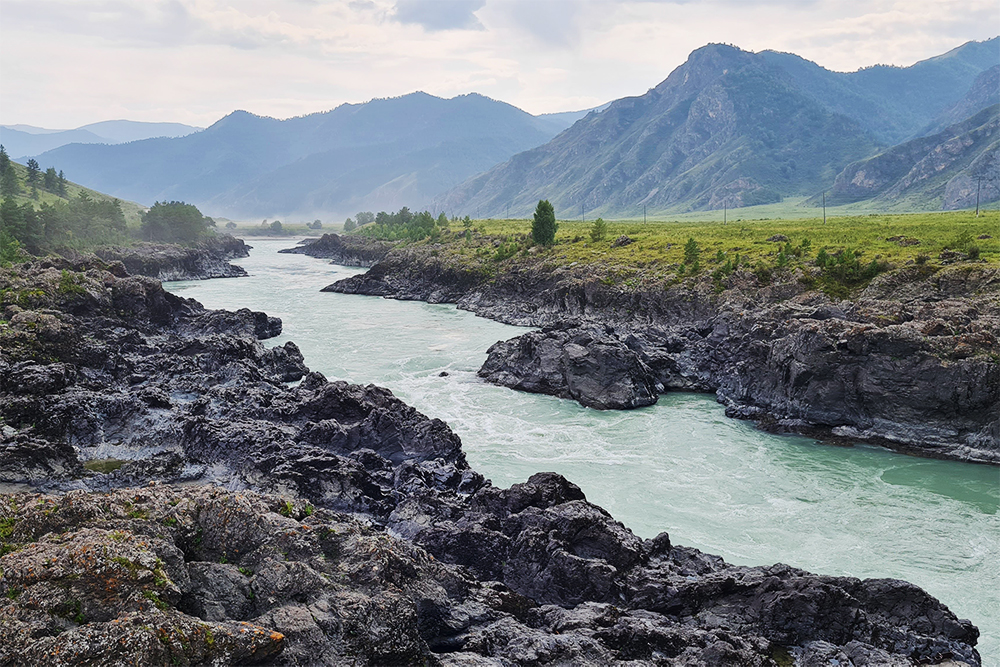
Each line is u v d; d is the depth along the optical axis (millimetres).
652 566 40594
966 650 36219
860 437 73562
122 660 21516
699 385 95188
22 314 83750
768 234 169000
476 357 109375
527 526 43219
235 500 30688
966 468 66250
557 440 73250
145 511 29781
